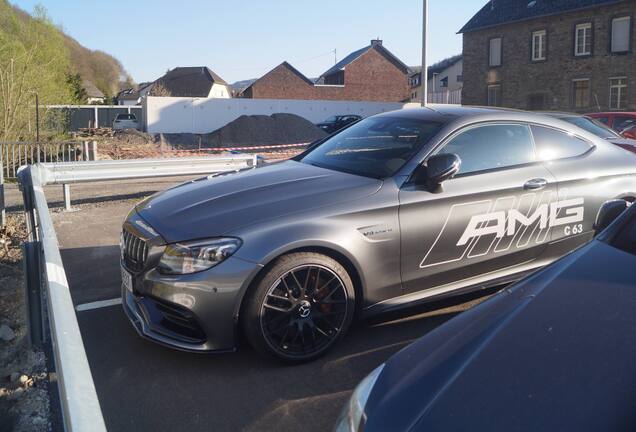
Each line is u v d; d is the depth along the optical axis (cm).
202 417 313
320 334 367
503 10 4141
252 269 338
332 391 337
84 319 441
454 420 168
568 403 166
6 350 410
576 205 460
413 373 197
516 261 443
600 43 3512
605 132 725
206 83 7338
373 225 374
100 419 145
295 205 367
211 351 346
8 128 1769
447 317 436
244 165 989
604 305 212
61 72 2678
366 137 468
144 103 4175
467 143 429
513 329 206
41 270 396
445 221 402
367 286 378
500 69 4144
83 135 3055
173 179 1209
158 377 354
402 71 6600
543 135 464
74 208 877
